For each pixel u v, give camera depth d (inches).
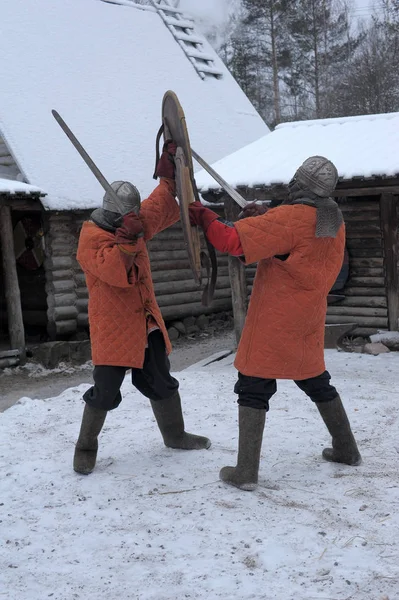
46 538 138.0
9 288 421.7
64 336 469.7
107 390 164.4
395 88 1465.3
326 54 1604.3
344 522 136.6
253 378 152.6
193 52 675.4
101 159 496.7
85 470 169.2
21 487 165.2
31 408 236.5
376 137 398.6
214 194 382.9
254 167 386.9
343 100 1512.1
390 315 387.2
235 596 113.1
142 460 177.8
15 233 477.1
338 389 258.4
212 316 559.2
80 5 612.7
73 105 520.1
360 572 118.1
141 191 493.7
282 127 459.5
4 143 465.1
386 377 298.7
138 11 668.1
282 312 148.9
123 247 150.7
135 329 163.5
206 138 593.6
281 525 135.9
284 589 114.3
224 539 131.9
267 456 177.6
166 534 135.7
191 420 214.7
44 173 450.0
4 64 506.3
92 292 164.4
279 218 144.1
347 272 395.9
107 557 128.8
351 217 392.5
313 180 145.2
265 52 1528.1
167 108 156.1
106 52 590.9
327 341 380.8
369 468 165.6
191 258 141.6
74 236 465.7
